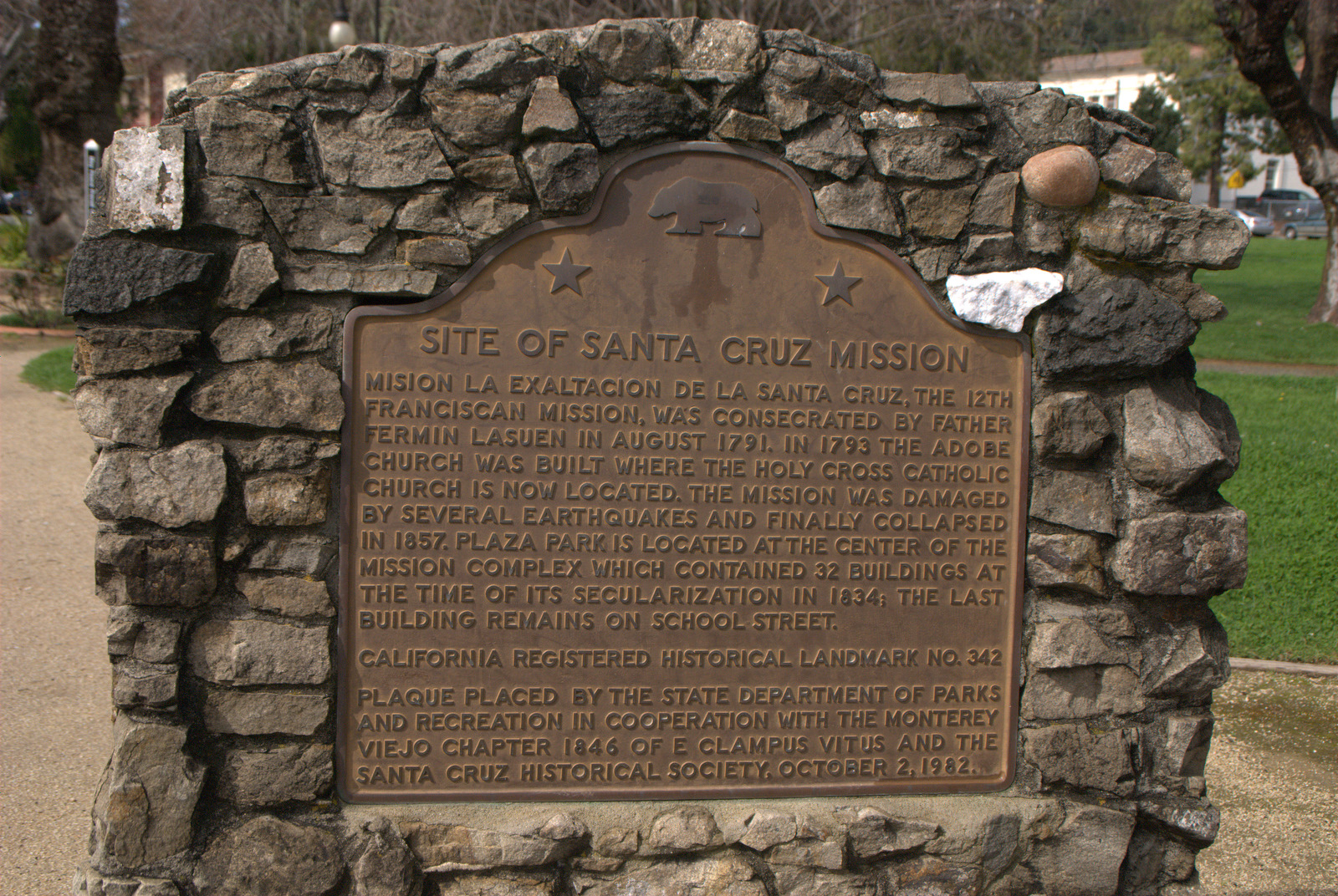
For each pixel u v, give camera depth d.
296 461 2.77
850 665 3.00
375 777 2.86
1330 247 15.45
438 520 2.84
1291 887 3.40
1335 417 9.27
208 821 2.78
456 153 2.77
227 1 17.89
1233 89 26.34
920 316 2.97
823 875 2.92
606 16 12.89
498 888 2.85
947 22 13.18
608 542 2.90
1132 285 2.97
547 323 2.85
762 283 2.91
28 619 5.37
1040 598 3.05
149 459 2.69
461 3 13.02
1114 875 3.02
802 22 12.94
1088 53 18.20
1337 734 4.50
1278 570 6.04
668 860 2.91
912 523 3.00
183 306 2.72
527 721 2.90
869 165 2.91
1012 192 2.95
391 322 2.80
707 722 2.96
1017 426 3.01
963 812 2.99
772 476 2.95
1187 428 2.98
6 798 3.69
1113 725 3.06
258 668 2.77
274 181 2.72
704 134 2.87
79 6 13.30
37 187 13.99
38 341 13.12
